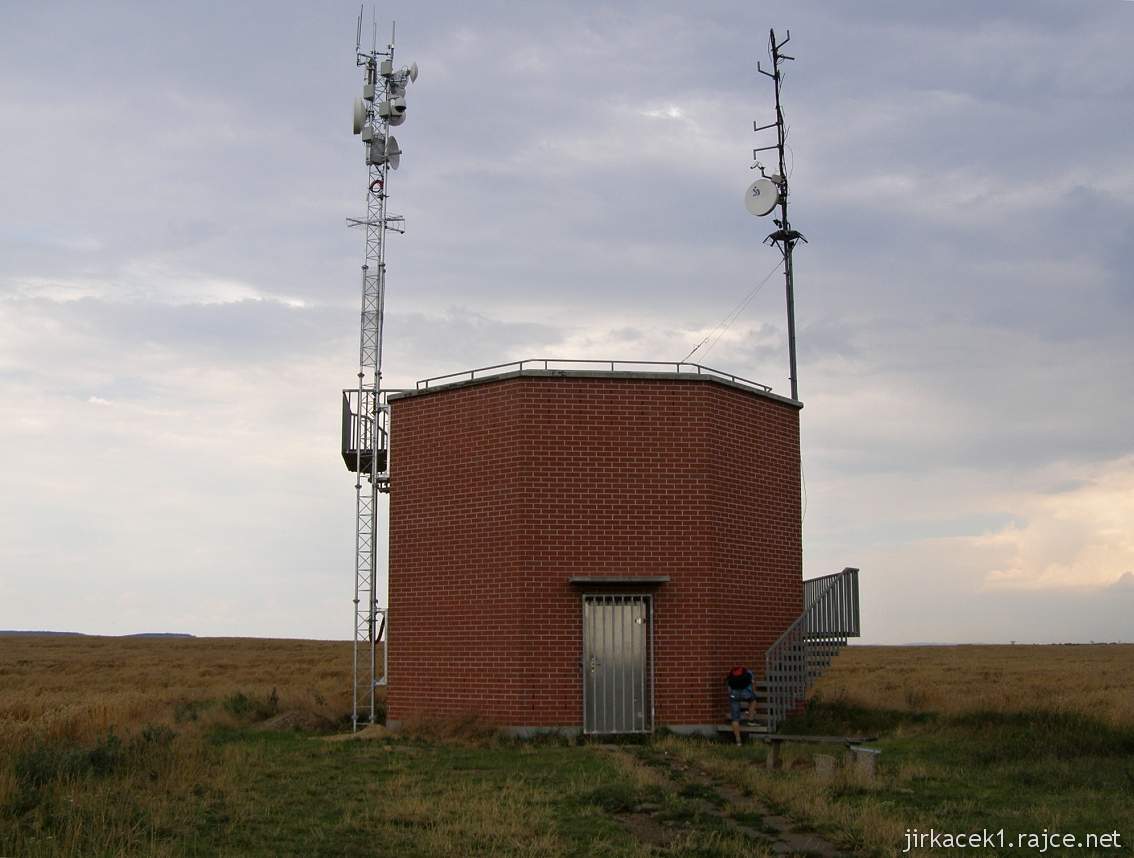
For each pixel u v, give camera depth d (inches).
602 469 846.5
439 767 661.9
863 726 854.5
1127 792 564.4
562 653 825.5
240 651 3361.2
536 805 526.0
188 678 1891.0
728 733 831.7
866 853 430.6
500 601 835.4
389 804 518.0
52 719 784.9
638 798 541.6
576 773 630.5
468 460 869.8
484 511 854.5
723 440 877.2
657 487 850.8
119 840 428.8
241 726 943.7
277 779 605.0
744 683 805.9
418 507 897.5
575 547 836.6
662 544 845.8
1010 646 4990.2
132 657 2854.3
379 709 1002.7
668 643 837.2
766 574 904.9
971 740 756.6
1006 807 527.2
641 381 859.4
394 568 905.5
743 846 438.6
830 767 600.7
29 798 500.4
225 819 483.2
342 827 468.4
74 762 570.6
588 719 822.5
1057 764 645.9
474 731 808.9
